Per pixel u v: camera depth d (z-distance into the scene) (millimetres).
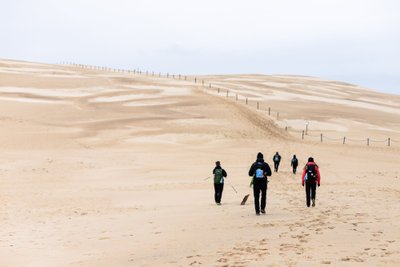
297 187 24141
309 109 81688
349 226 11680
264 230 11914
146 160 39312
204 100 75062
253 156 43500
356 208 15031
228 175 30844
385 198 17500
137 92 80625
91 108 66938
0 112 60344
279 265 8195
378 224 11812
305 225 12273
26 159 37031
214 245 10445
